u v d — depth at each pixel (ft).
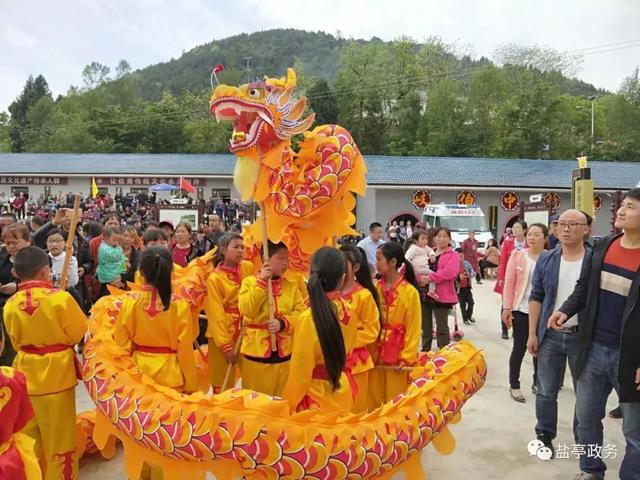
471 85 156.56
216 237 29.22
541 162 105.29
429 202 93.15
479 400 19.77
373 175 94.43
